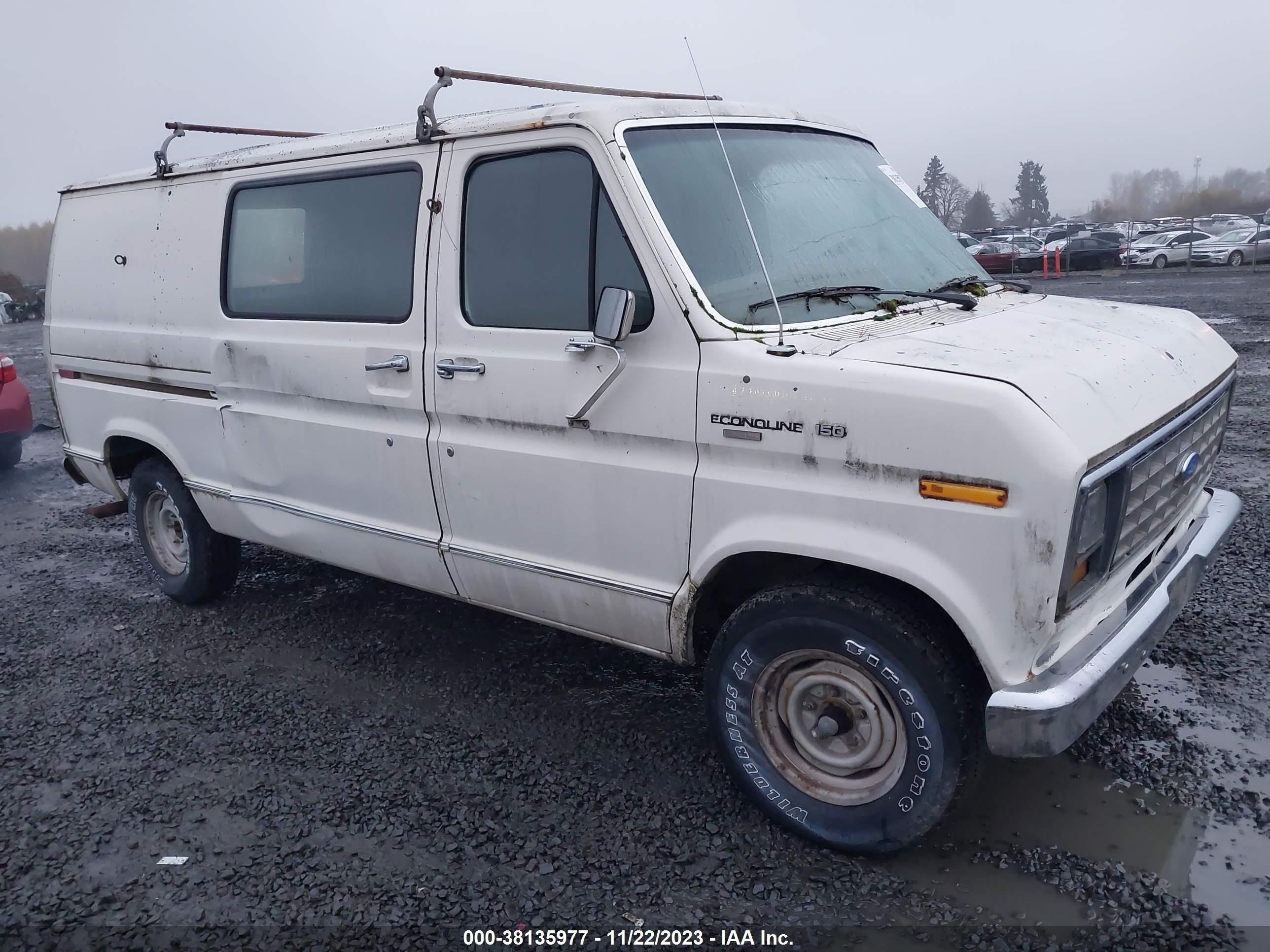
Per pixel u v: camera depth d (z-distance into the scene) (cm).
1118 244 2981
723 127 365
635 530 334
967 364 276
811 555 291
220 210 460
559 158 340
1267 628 442
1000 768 354
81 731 421
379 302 396
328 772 381
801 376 288
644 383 319
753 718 323
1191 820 320
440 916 300
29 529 739
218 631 520
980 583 267
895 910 291
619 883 310
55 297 566
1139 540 306
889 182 425
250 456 466
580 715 412
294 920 302
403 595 558
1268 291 1850
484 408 362
